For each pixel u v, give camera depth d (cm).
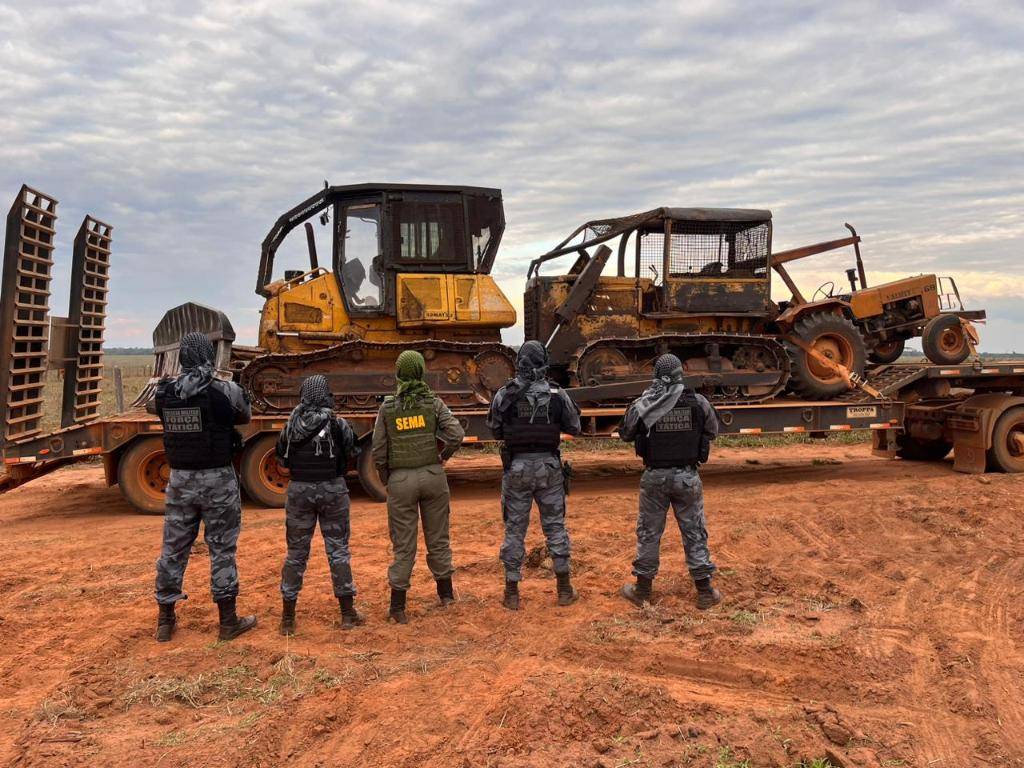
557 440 587
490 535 818
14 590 656
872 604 590
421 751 370
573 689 422
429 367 1054
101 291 1185
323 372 1025
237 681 454
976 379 1258
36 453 963
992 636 529
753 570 668
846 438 1705
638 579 588
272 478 1017
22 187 952
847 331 1171
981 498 924
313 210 1070
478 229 1080
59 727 396
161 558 526
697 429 565
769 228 1150
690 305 1126
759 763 357
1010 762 363
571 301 1107
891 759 365
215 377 530
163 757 365
